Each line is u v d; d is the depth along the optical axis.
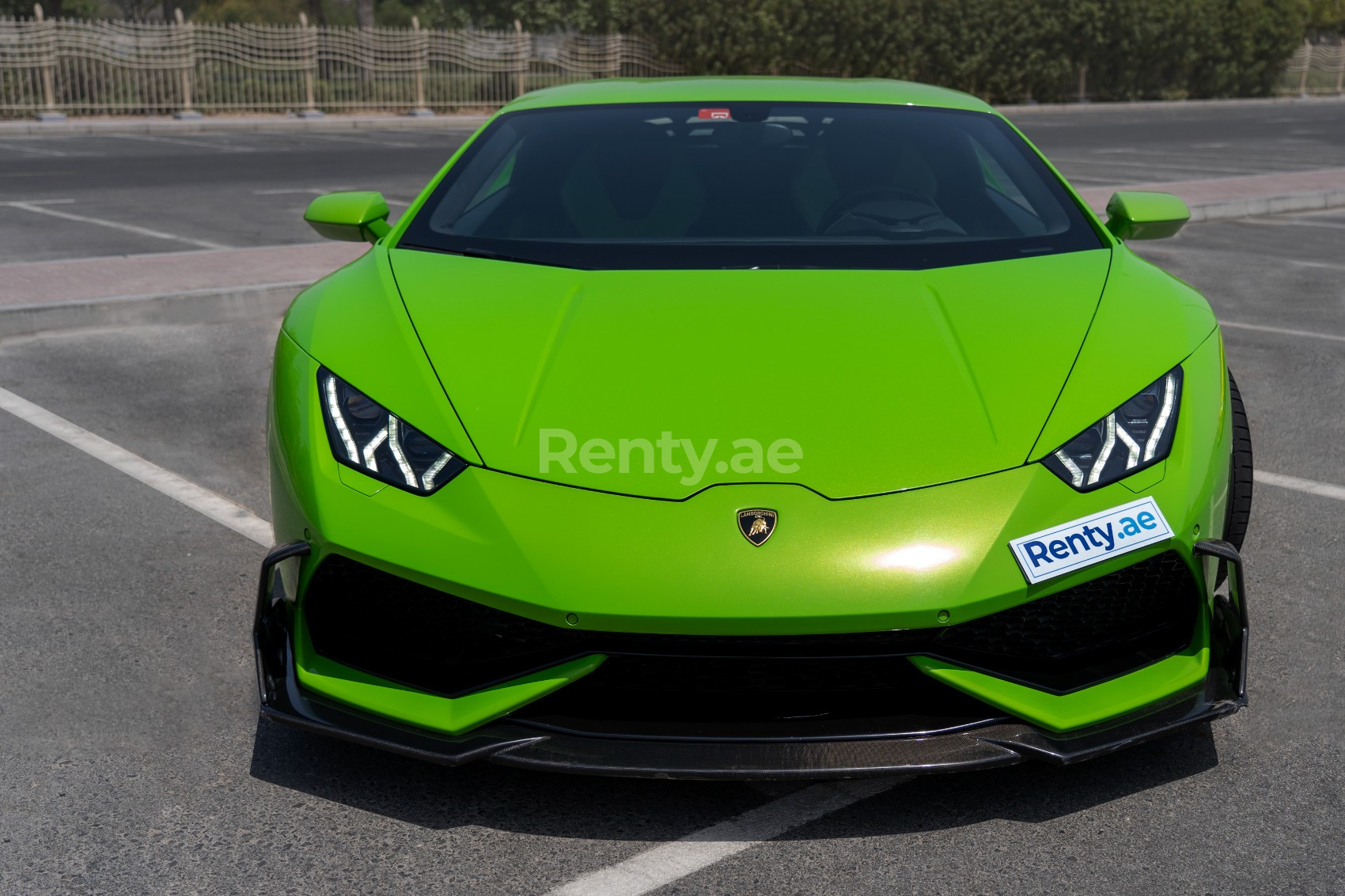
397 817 2.29
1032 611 2.21
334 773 2.44
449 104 25.83
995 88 30.45
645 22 27.30
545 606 2.10
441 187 3.34
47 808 2.32
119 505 3.98
